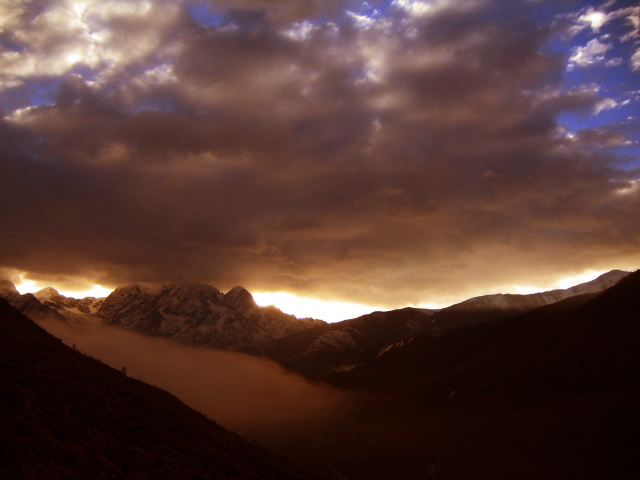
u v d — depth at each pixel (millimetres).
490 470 71250
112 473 22719
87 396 29984
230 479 30078
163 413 34562
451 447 82188
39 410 25062
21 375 28609
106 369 38469
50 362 32219
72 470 20703
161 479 25281
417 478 75812
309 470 40906
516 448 75000
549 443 72875
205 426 36812
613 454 66688
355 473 82562
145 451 27641
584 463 66875
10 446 19953
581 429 73625
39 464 19719
